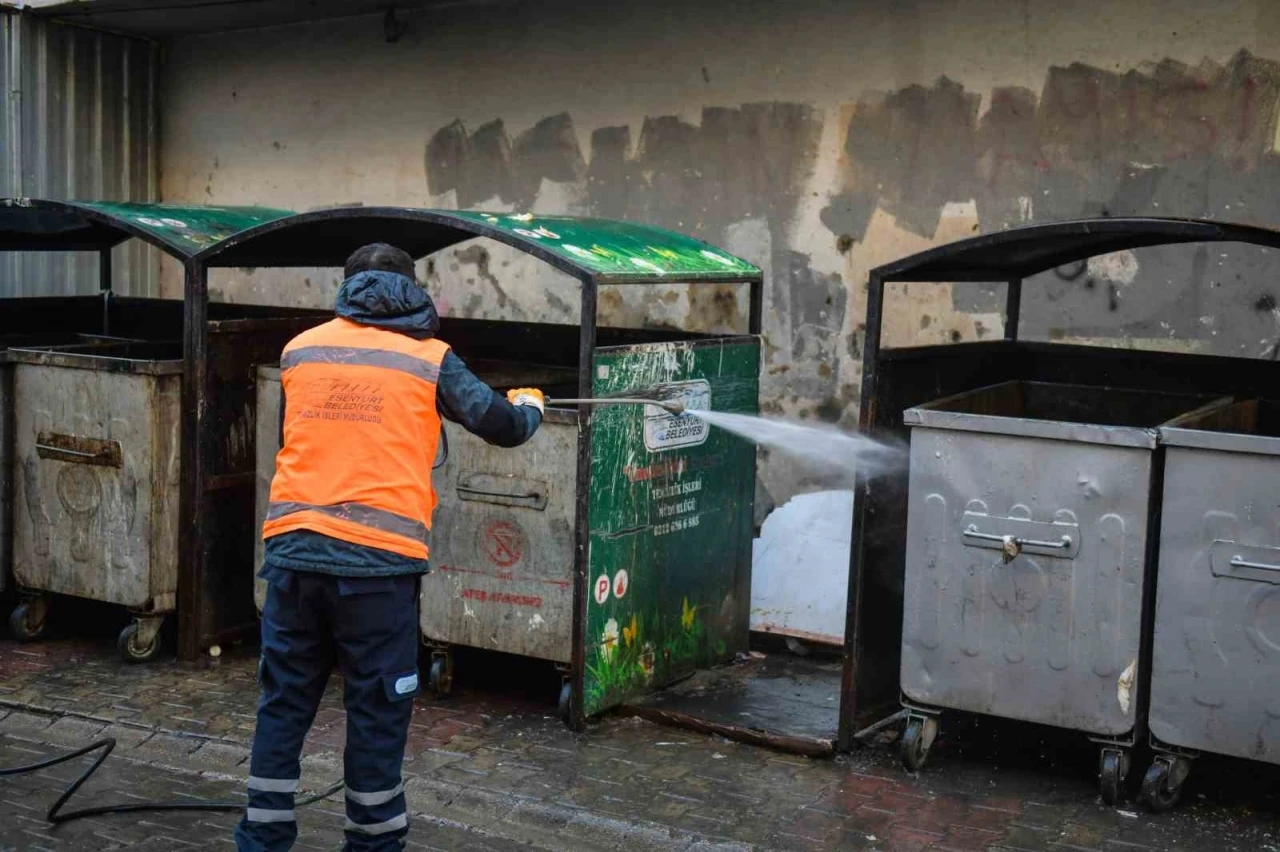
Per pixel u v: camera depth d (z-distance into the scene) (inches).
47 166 347.9
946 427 193.0
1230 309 236.2
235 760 205.6
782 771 201.8
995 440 190.1
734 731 213.8
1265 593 175.5
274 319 261.4
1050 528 187.3
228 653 259.9
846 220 270.1
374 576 155.2
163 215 262.1
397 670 158.4
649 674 232.8
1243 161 233.0
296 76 345.1
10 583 268.4
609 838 178.7
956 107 257.1
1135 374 236.8
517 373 267.9
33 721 224.2
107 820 185.5
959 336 259.6
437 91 322.0
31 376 257.9
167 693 236.1
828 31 268.8
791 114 274.4
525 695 236.8
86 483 253.6
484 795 190.9
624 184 297.3
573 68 301.7
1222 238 173.9
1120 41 241.4
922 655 197.9
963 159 257.4
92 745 206.7
